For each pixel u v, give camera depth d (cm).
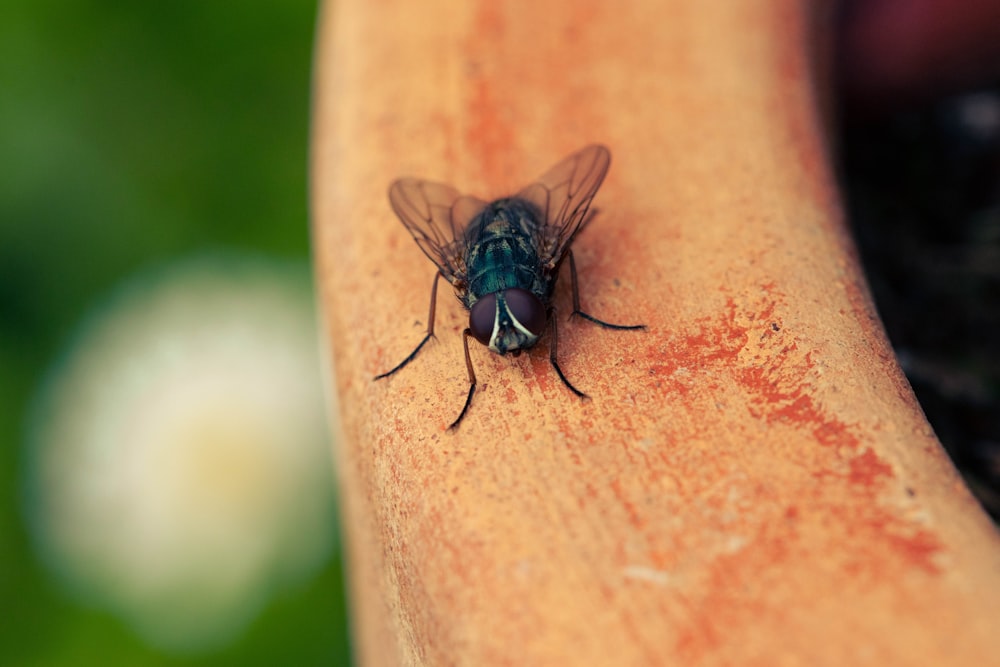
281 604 15
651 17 13
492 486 12
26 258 16
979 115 14
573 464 12
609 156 13
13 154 17
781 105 13
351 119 13
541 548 12
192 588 16
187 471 16
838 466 12
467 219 13
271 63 18
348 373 13
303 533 16
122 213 17
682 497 12
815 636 11
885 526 11
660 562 11
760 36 13
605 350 12
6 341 16
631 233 13
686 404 12
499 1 14
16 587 15
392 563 12
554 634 11
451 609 12
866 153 14
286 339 16
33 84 17
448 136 13
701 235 13
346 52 14
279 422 16
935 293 14
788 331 12
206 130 17
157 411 16
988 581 11
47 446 16
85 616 15
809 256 12
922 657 11
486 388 12
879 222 14
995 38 14
